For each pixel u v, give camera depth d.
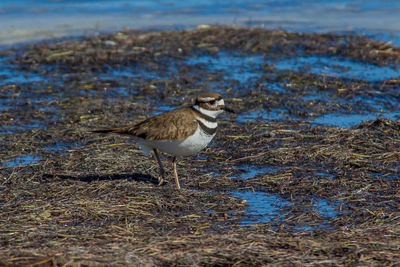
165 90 17.64
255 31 24.45
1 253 7.33
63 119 15.20
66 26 25.64
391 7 28.77
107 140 13.52
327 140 13.23
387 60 20.48
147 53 21.69
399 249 7.70
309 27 25.44
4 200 9.97
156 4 30.42
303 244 7.86
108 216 9.27
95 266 7.00
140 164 11.95
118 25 25.84
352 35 23.70
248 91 17.50
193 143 10.16
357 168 11.78
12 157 12.62
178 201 9.99
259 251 7.57
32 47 22.45
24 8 28.77
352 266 7.19
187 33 24.31
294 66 20.19
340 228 8.79
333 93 17.36
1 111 15.86
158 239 8.06
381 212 9.45
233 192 10.69
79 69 20.03
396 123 13.98
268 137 13.70
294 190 10.67
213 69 20.00
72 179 11.12
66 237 8.26
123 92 17.64
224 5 30.20
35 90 17.83
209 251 7.55
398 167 11.76
